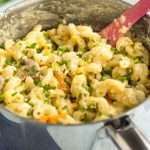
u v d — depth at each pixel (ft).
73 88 1.71
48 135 1.42
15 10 1.83
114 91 1.69
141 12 1.79
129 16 1.82
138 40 1.90
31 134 1.46
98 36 1.91
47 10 1.92
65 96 1.72
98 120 1.38
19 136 1.52
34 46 1.89
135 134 1.33
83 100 1.66
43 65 1.81
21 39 2.00
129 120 1.35
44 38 1.96
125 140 1.32
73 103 1.71
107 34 1.91
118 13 1.89
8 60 1.86
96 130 1.37
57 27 2.03
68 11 1.96
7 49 1.89
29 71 1.78
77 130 1.36
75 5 1.93
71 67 1.78
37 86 1.73
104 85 1.69
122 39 1.89
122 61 1.78
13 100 1.65
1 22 1.85
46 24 2.01
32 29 2.00
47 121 1.57
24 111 1.59
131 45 1.89
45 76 1.74
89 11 1.95
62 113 1.61
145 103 1.41
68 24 2.02
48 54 1.86
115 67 1.81
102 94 1.70
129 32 1.90
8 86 1.70
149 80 1.79
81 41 1.92
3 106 1.47
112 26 1.90
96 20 1.99
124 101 1.67
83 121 1.63
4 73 1.76
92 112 1.65
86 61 1.84
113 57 1.84
